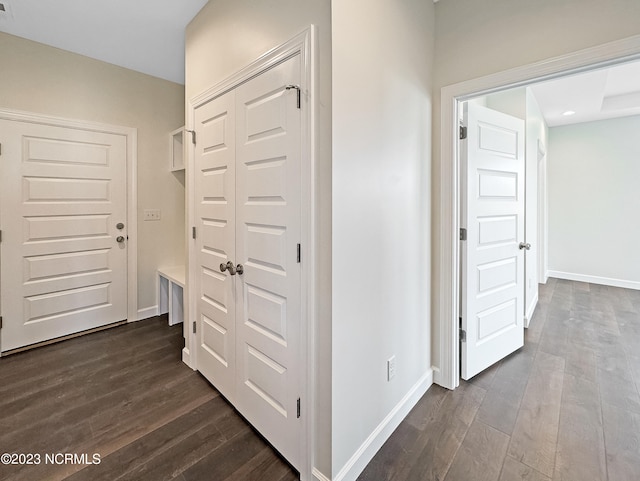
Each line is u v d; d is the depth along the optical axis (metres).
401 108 1.68
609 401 1.95
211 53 2.00
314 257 1.31
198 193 2.18
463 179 2.11
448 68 1.95
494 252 2.35
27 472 1.43
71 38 2.54
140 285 3.31
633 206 4.54
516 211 2.54
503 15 1.72
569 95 3.52
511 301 2.54
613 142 4.64
